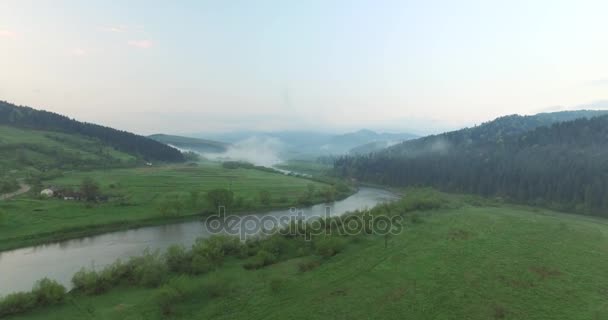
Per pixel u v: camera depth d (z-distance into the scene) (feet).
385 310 149.28
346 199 521.65
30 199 351.67
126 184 494.18
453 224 303.48
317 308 150.30
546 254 219.61
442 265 201.36
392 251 227.40
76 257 233.14
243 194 475.31
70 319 140.46
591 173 442.91
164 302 150.71
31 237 265.54
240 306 152.15
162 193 446.19
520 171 522.06
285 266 202.49
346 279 182.19
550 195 452.76
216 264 201.77
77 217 318.45
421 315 145.28
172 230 312.71
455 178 602.44
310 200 463.01
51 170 542.57
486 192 538.88
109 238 282.77
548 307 150.51
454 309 150.20
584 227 302.86
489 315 144.77
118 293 165.68
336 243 225.56
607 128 597.93
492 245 239.30
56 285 157.17
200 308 150.51
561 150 568.41
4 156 563.48
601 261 207.82
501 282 176.96
